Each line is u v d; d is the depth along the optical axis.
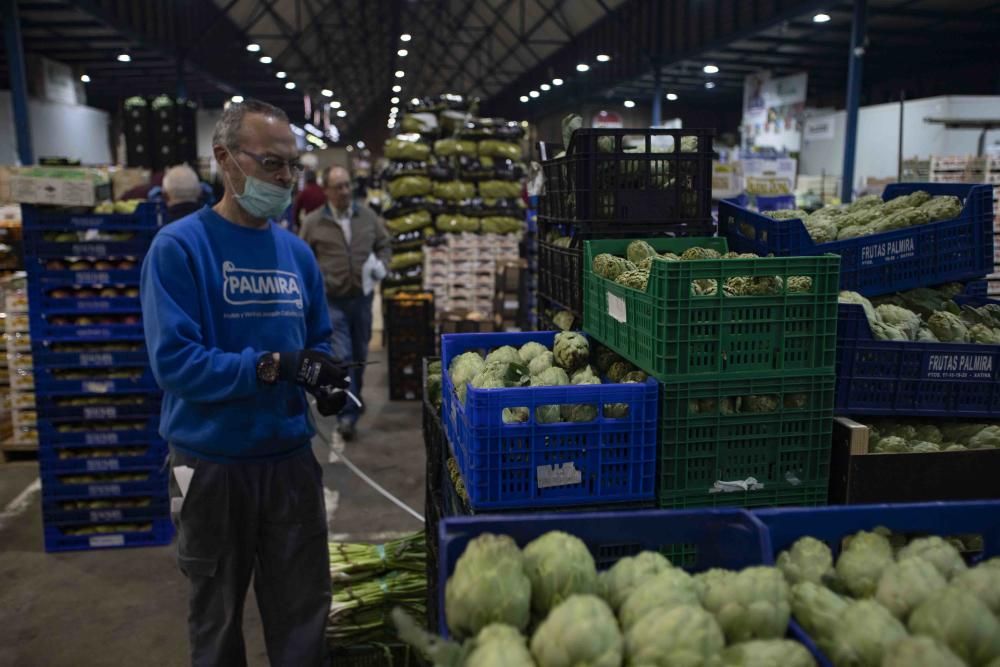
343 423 6.30
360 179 29.80
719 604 1.34
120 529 4.40
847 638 1.28
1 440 5.95
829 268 2.20
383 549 3.38
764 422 2.23
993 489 2.35
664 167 3.09
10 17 11.87
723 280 2.18
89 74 24.00
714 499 2.22
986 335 2.84
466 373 2.53
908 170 9.70
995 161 8.52
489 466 2.09
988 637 1.21
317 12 25.25
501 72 32.03
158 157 11.06
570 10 23.17
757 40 18.16
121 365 4.23
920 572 1.40
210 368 2.17
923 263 2.99
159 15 17.08
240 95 26.50
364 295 6.26
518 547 1.49
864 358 2.42
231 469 2.34
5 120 17.16
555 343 2.80
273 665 2.53
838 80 23.75
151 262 2.23
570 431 2.12
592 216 3.04
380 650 2.96
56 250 4.11
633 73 20.66
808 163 17.38
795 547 1.56
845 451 2.30
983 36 17.28
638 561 1.45
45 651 3.38
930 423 2.63
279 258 2.49
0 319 5.99
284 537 2.47
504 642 1.20
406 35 25.62
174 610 3.72
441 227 9.23
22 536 4.55
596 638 1.19
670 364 2.15
